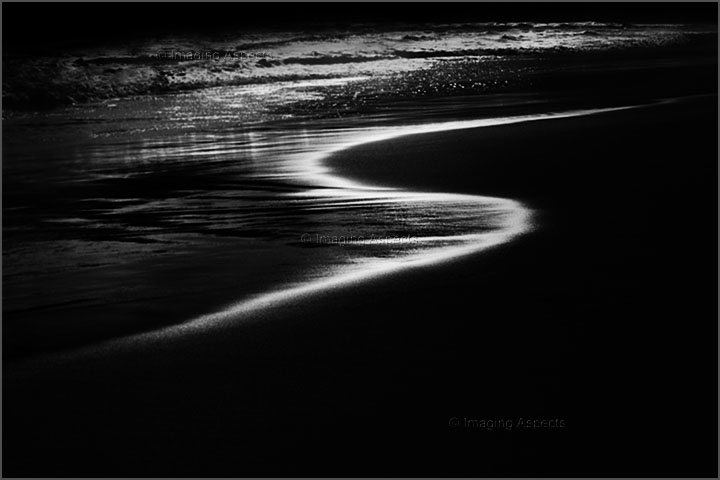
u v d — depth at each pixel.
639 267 4.48
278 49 24.14
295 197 7.03
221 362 3.51
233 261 5.12
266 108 13.79
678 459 2.63
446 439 2.78
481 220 5.85
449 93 15.34
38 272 5.02
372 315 3.98
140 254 5.39
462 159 8.38
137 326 4.02
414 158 8.62
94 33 23.97
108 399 3.20
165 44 23.59
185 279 4.78
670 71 17.94
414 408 3.00
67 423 3.02
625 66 19.72
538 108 12.54
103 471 2.70
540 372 3.23
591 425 2.83
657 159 7.73
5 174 8.43
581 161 7.82
